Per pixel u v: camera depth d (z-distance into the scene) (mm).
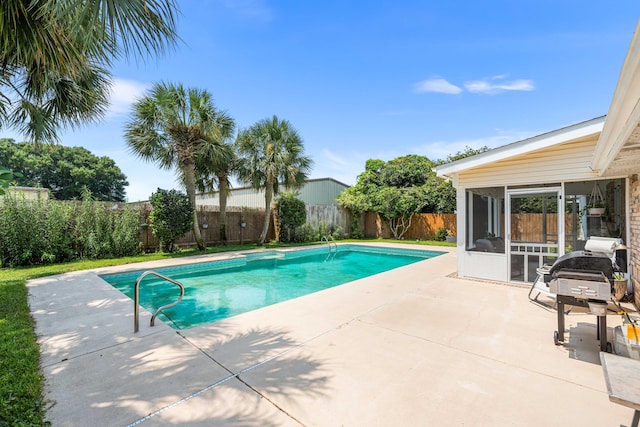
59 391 2209
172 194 9883
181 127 9680
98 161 28031
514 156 5578
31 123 5219
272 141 12414
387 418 1939
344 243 13906
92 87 5203
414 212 15375
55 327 3520
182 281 7355
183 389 2246
